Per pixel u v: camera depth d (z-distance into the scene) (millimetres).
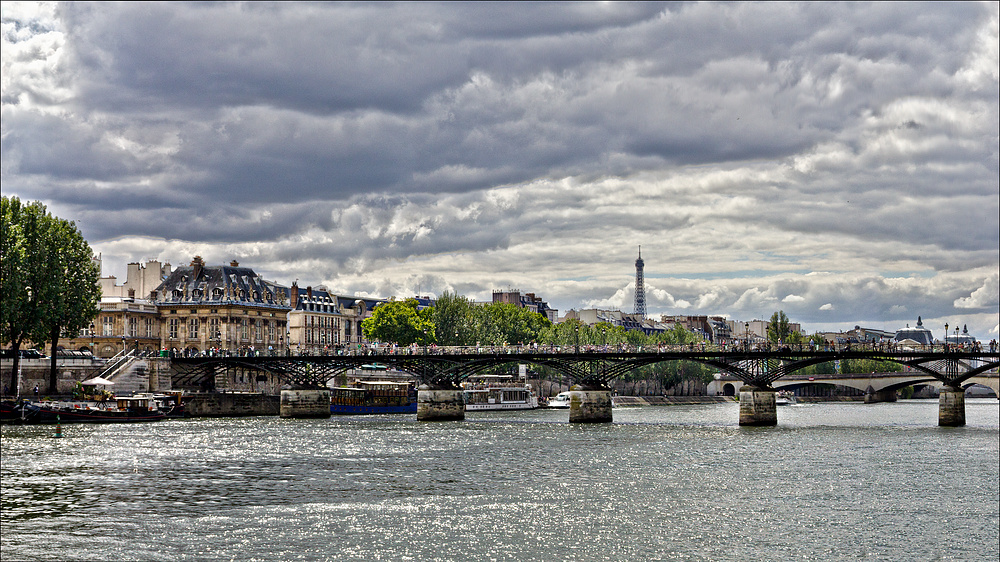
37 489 69188
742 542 55250
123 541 54188
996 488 71688
